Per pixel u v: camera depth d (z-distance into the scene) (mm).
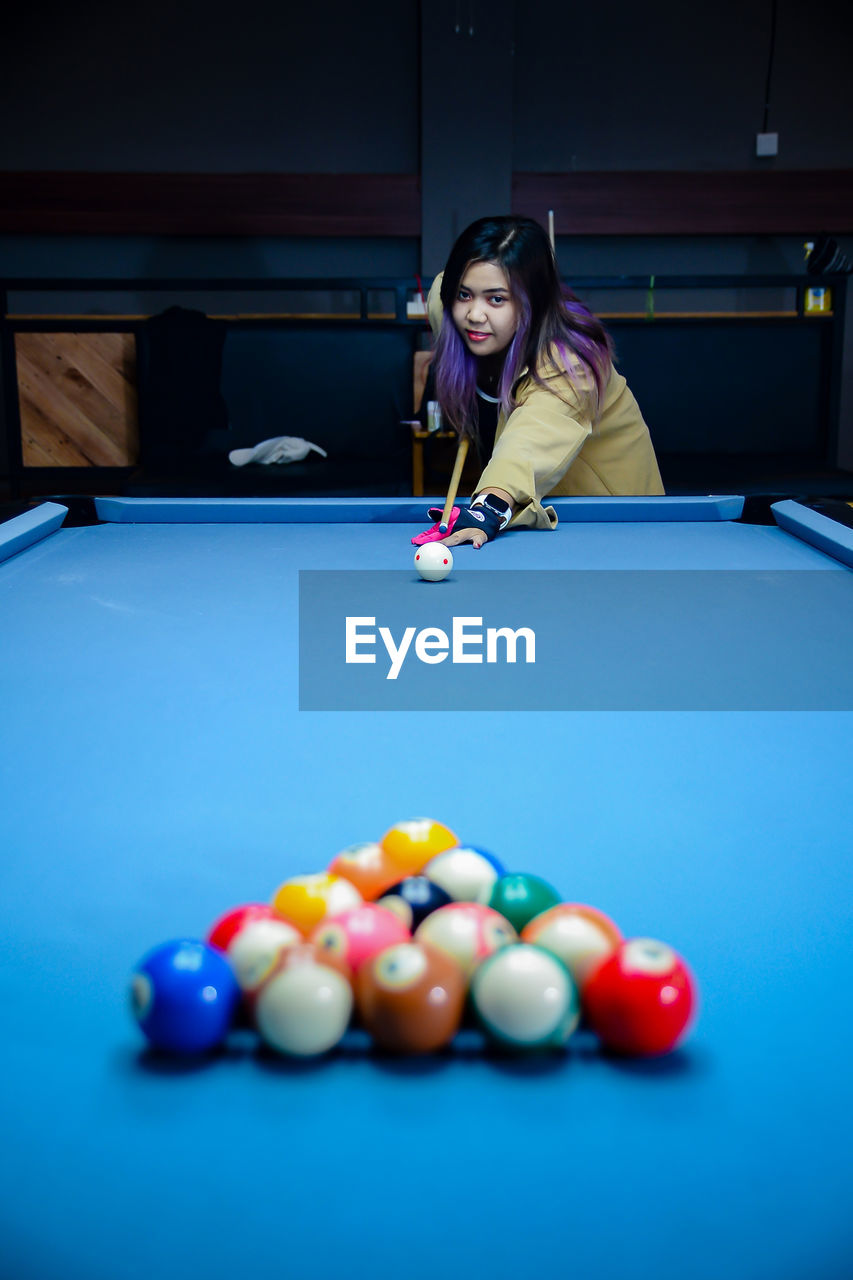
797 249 6219
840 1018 538
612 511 2160
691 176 6004
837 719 1012
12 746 947
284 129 5914
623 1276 389
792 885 683
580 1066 503
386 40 5832
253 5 5785
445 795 832
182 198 5910
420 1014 494
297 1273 390
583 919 554
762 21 5938
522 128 6004
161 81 5848
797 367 5582
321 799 826
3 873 705
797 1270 392
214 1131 460
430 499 2197
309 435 5434
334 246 6078
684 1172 437
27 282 5266
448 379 2213
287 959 516
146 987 507
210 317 5160
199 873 706
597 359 2129
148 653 1238
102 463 5234
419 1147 450
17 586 1588
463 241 2035
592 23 5895
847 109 6070
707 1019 538
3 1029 532
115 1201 423
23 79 5812
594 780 863
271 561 1776
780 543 1913
